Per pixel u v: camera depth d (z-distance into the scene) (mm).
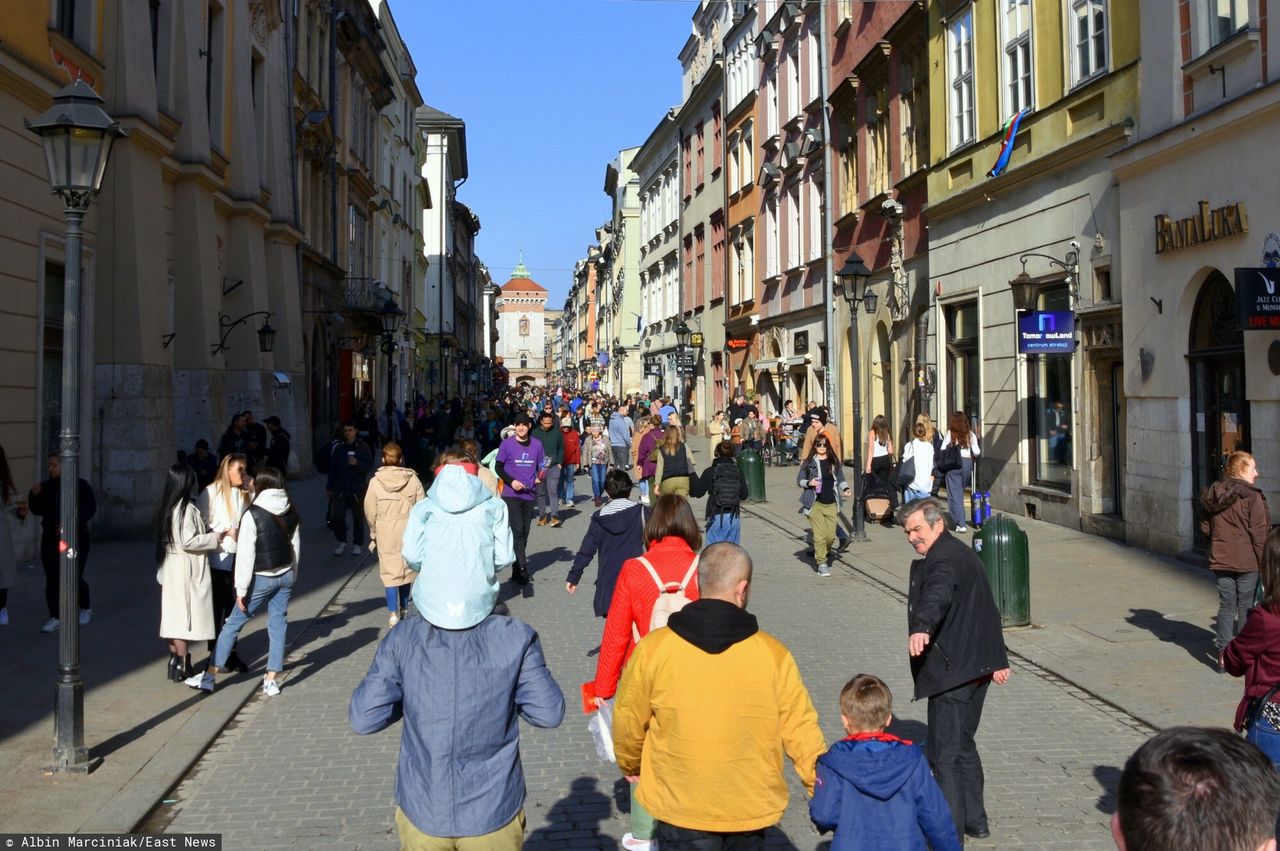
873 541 15875
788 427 29859
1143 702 7633
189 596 8211
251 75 23000
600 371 90438
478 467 11422
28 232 13383
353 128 36844
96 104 6656
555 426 18516
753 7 35656
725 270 40062
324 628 10648
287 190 25453
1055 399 15992
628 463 22438
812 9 29234
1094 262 14414
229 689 8211
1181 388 12547
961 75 18578
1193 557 12367
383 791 6168
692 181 46625
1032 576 12195
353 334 36062
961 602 5402
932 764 5406
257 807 5922
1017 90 16672
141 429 15695
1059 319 14617
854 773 3752
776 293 33594
